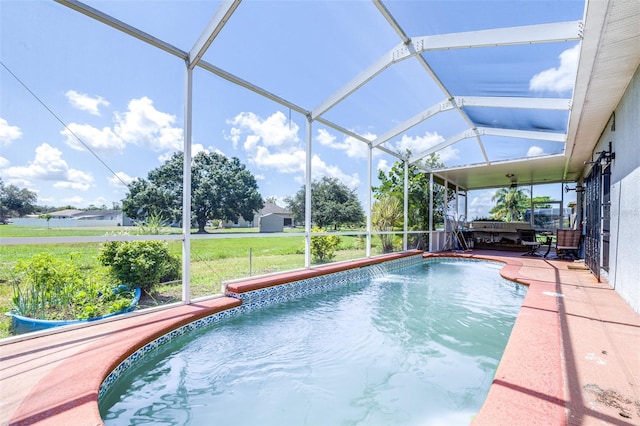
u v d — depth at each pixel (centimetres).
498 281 677
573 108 459
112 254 404
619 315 347
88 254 383
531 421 163
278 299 495
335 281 623
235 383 264
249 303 445
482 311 464
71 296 358
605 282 533
